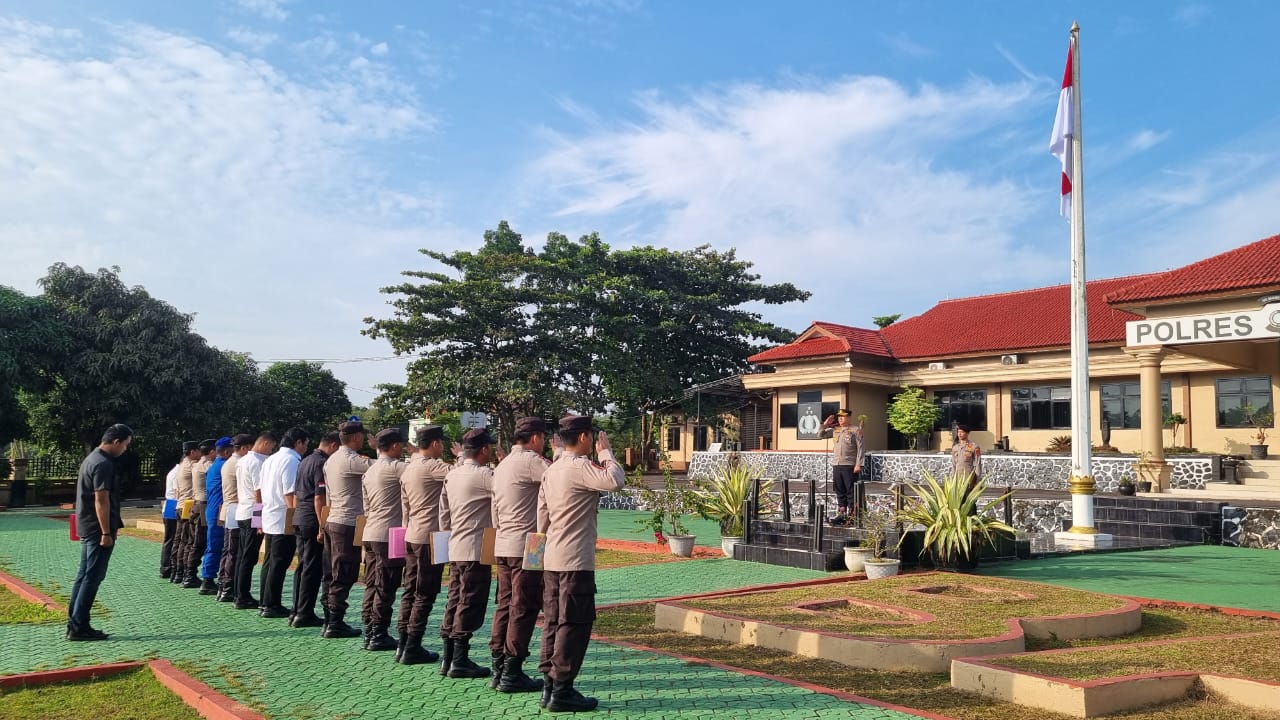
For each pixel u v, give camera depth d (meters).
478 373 30.81
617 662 6.60
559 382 32.50
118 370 30.30
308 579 8.38
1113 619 7.57
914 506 12.18
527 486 6.14
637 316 36.03
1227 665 5.90
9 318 28.28
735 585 10.65
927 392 28.22
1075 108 14.82
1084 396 14.28
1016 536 12.20
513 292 32.19
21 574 12.29
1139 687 5.34
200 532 11.02
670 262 37.34
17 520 23.02
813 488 12.82
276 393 39.47
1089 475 14.19
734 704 5.40
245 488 9.47
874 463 25.30
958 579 10.14
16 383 28.11
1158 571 11.45
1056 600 8.46
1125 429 24.16
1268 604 9.03
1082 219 14.62
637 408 35.25
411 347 31.81
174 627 8.34
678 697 5.59
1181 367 22.58
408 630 6.76
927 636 6.73
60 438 32.56
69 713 5.59
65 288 31.19
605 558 13.34
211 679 6.24
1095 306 26.45
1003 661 6.01
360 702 5.61
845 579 10.91
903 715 5.12
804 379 28.39
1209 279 17.36
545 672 5.52
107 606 9.57
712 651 7.07
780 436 29.64
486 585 6.31
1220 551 13.75
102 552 7.79
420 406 31.16
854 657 6.49
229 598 9.93
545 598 5.66
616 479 5.45
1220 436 22.41
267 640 7.71
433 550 6.44
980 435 26.89
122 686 6.25
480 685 6.07
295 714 5.32
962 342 27.55
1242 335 15.19
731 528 13.90
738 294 38.25
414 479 6.84
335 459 8.00
